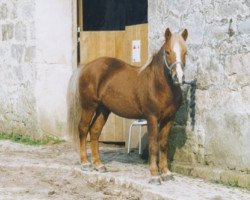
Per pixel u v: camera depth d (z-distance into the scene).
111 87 9.70
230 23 9.20
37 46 12.80
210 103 9.49
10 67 13.70
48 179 10.05
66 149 12.16
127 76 9.58
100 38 12.87
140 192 9.01
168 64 8.79
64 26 12.88
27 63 13.09
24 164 10.67
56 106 12.87
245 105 8.98
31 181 9.93
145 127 11.22
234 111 9.11
